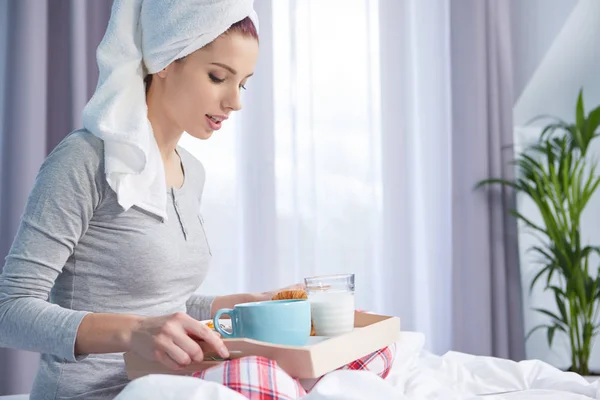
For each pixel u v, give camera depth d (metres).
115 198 1.01
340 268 3.14
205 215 2.93
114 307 1.03
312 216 3.07
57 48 2.62
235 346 0.84
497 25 3.30
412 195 3.23
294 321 0.87
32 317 0.88
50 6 2.62
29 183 2.46
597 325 3.11
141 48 1.07
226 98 1.08
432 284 3.26
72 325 0.86
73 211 0.97
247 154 2.97
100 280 1.02
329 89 3.17
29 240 0.94
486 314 3.11
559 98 3.39
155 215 1.04
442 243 3.27
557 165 3.25
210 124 1.11
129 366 0.89
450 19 3.24
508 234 3.25
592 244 3.22
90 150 0.99
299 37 3.12
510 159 3.25
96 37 2.67
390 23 3.26
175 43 1.04
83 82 2.58
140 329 0.83
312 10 3.17
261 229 2.96
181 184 1.17
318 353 0.82
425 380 1.22
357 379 0.81
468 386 1.28
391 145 3.22
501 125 3.26
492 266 3.19
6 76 2.49
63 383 0.99
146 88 1.11
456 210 3.18
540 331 3.29
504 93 3.28
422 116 3.30
